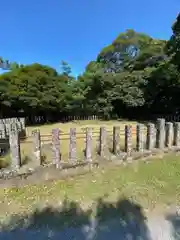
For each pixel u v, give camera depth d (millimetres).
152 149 5223
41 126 14352
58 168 3988
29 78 14703
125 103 17250
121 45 23469
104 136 4574
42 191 3453
